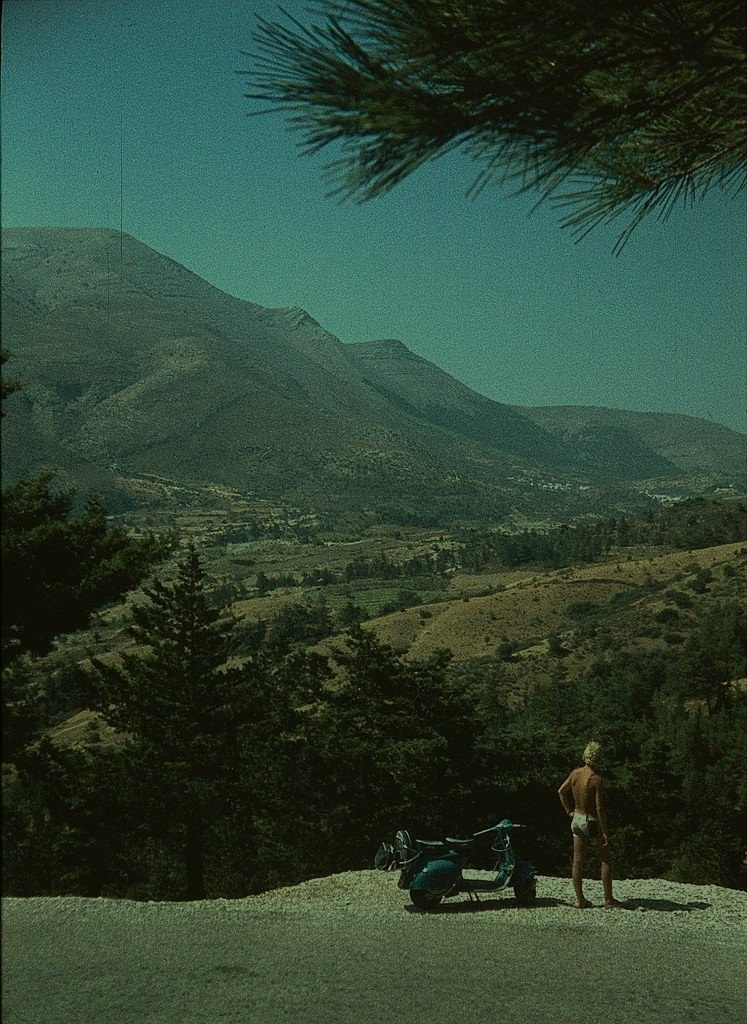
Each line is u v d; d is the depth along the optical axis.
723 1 2.40
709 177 3.36
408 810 32.91
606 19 2.32
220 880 39.03
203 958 6.36
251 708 37.50
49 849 32.84
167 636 37.56
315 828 34.72
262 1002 5.53
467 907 8.46
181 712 36.31
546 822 35.34
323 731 35.47
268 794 34.91
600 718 94.31
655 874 47.22
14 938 6.58
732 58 2.50
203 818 34.38
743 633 132.12
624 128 2.61
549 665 144.75
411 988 6.01
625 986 6.35
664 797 47.94
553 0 2.26
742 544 198.88
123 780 34.03
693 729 72.88
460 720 35.53
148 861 41.25
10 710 20.64
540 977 6.45
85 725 87.75
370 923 7.75
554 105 2.44
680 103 2.64
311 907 8.27
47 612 15.93
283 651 38.56
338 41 2.31
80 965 6.03
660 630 152.25
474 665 148.62
